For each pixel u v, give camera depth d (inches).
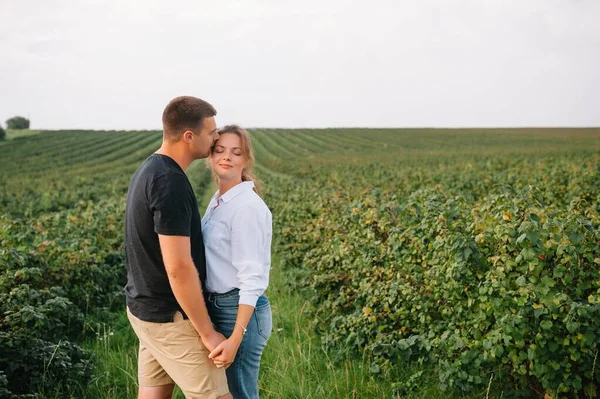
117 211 427.2
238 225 114.8
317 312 231.8
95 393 167.5
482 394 155.5
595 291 155.2
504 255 153.9
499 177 584.7
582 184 428.8
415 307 176.9
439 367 160.6
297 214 434.6
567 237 151.7
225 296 117.3
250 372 121.2
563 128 4168.3
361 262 219.0
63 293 218.1
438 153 2283.5
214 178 125.5
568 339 136.8
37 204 879.7
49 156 2544.3
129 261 112.8
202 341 111.9
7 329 171.8
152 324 111.3
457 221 188.5
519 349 145.0
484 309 153.6
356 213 248.8
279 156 2429.9
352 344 191.9
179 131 110.2
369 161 1792.6
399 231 208.1
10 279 197.2
